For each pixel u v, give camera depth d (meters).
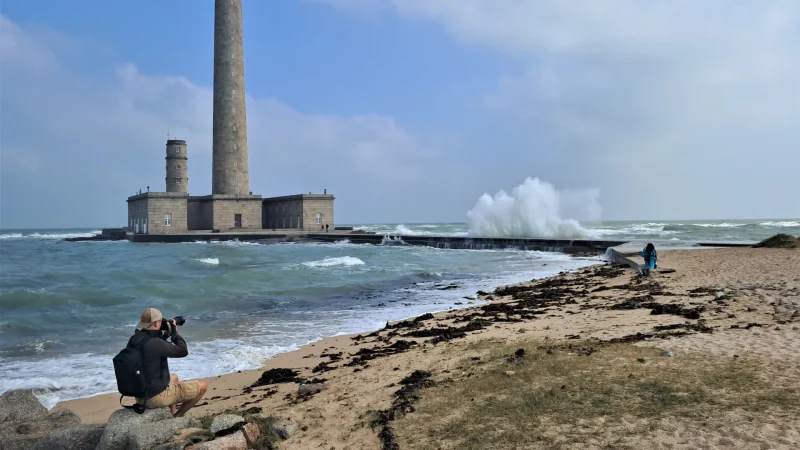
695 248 30.39
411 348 10.87
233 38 66.62
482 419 5.97
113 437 5.56
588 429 5.44
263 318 16.25
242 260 39.03
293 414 6.91
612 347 8.40
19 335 14.23
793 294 12.95
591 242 39.66
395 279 25.94
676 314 11.60
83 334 14.36
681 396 6.05
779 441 4.85
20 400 7.24
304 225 68.50
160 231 66.06
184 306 18.53
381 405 6.95
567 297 16.70
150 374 5.70
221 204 66.88
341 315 16.59
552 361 7.76
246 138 68.56
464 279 25.66
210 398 8.67
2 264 38.81
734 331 9.29
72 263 39.19
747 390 6.09
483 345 9.62
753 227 86.56
